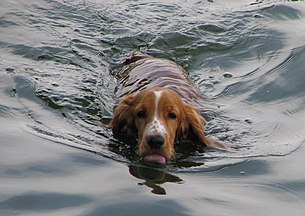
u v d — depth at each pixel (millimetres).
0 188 9188
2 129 11109
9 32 15453
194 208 8852
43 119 11695
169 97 11148
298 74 14359
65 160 10203
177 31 16188
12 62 13953
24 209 8688
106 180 9625
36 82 13062
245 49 15711
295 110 12883
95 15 16734
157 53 15328
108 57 14922
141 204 8844
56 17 16469
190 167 10414
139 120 11086
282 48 15648
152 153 10523
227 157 10828
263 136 11719
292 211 9031
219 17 17188
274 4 18062
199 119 11555
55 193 9109
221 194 9406
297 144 11352
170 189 9422
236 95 13445
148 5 17672
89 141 11062
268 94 13523
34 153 10352
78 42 15289
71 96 12672
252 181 9945
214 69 14742
